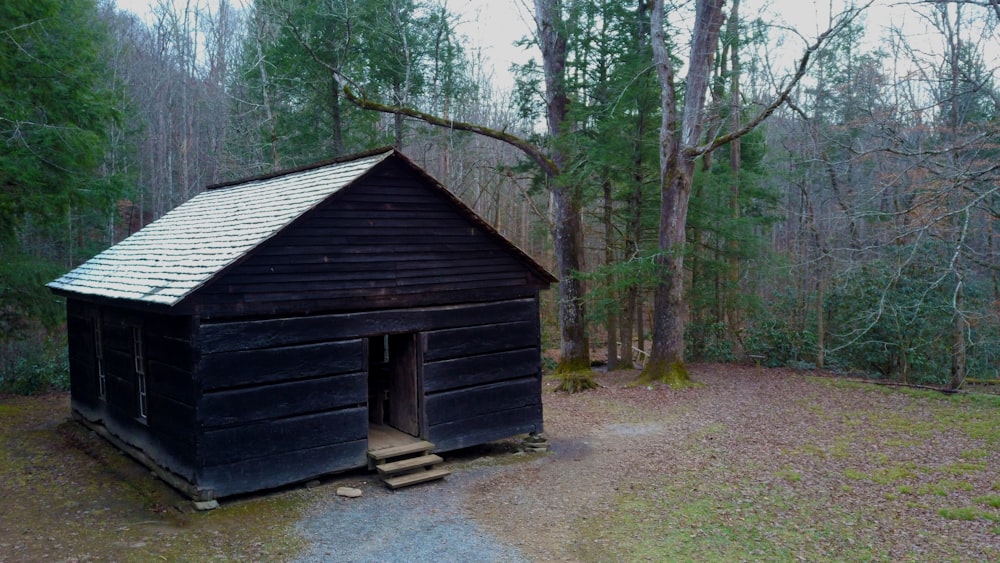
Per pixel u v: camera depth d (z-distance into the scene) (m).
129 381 10.24
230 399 8.20
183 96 34.75
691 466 10.12
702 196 19.86
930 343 16.94
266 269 8.42
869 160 14.60
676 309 17.09
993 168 8.66
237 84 28.23
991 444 10.98
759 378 18.05
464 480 9.48
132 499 8.52
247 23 26.70
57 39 13.48
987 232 12.17
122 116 14.95
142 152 34.72
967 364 16.86
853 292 18.12
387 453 9.34
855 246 15.05
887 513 8.09
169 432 8.75
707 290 21.56
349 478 9.37
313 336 8.89
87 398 12.22
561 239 19.38
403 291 9.80
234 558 6.78
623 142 17.34
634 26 18.31
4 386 16.38
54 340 19.92
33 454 10.73
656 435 12.17
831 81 19.28
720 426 12.74
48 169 13.44
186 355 8.13
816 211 20.02
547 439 11.87
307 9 19.67
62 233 24.12
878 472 9.70
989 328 15.87
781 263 20.70
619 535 7.46
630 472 9.88
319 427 8.95
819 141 15.23
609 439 11.95
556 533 7.52
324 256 8.98
